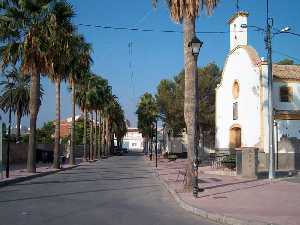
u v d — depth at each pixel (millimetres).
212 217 13875
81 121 116812
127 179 30516
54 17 34281
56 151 42781
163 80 69750
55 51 34781
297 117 40625
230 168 34281
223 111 47094
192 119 21125
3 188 23375
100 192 21656
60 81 43219
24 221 12836
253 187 22891
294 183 25156
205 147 66125
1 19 33594
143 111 94688
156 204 17734
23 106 68375
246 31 45062
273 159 28359
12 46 34000
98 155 80812
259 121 41156
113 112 108438
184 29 21844
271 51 28906
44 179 30109
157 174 34375
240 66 44344
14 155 52156
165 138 92438
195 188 18750
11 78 68375
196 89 21359
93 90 69562
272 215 13625
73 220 13156
